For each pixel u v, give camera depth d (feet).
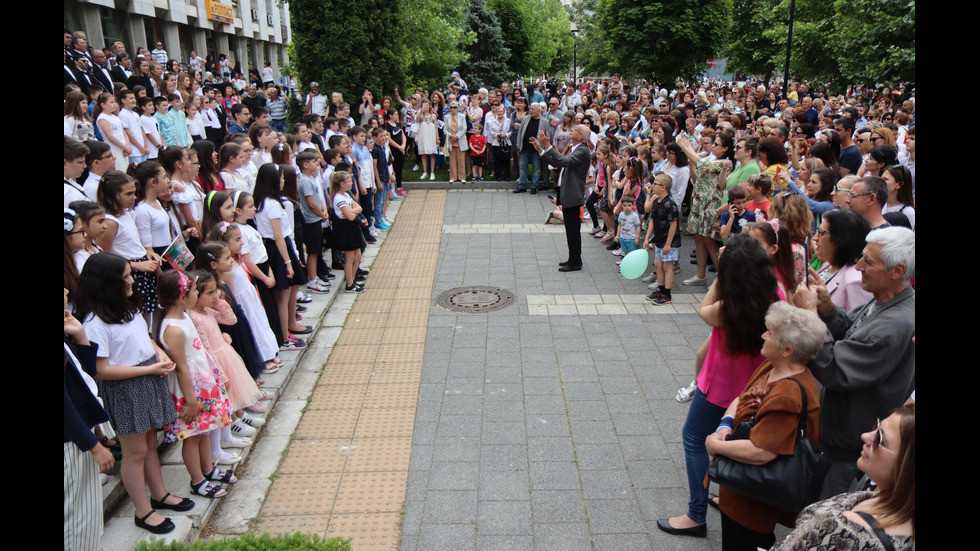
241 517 13.73
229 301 16.39
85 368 11.39
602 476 14.99
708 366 12.19
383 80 50.55
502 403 18.37
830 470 10.89
